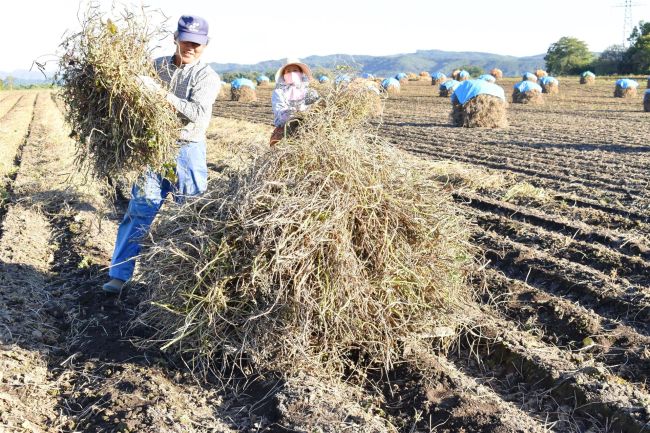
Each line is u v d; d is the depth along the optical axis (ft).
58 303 17.26
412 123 71.31
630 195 30.04
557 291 19.19
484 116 65.26
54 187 30.42
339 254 13.58
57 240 23.36
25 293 17.67
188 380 13.55
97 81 14.53
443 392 13.30
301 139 14.98
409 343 14.62
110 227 24.81
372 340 14.12
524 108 94.68
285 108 18.61
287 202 13.76
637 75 233.35
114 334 15.52
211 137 54.13
